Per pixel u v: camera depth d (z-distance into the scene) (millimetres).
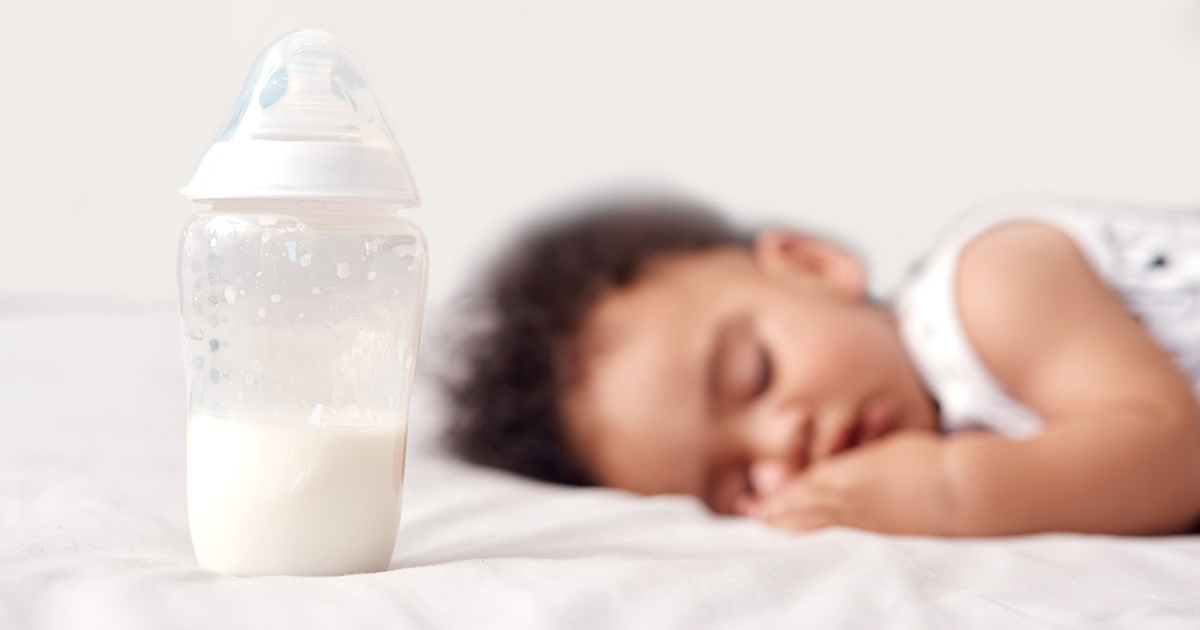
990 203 1508
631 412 1152
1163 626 467
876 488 866
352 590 458
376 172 497
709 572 513
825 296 1269
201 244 522
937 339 1159
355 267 520
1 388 1180
